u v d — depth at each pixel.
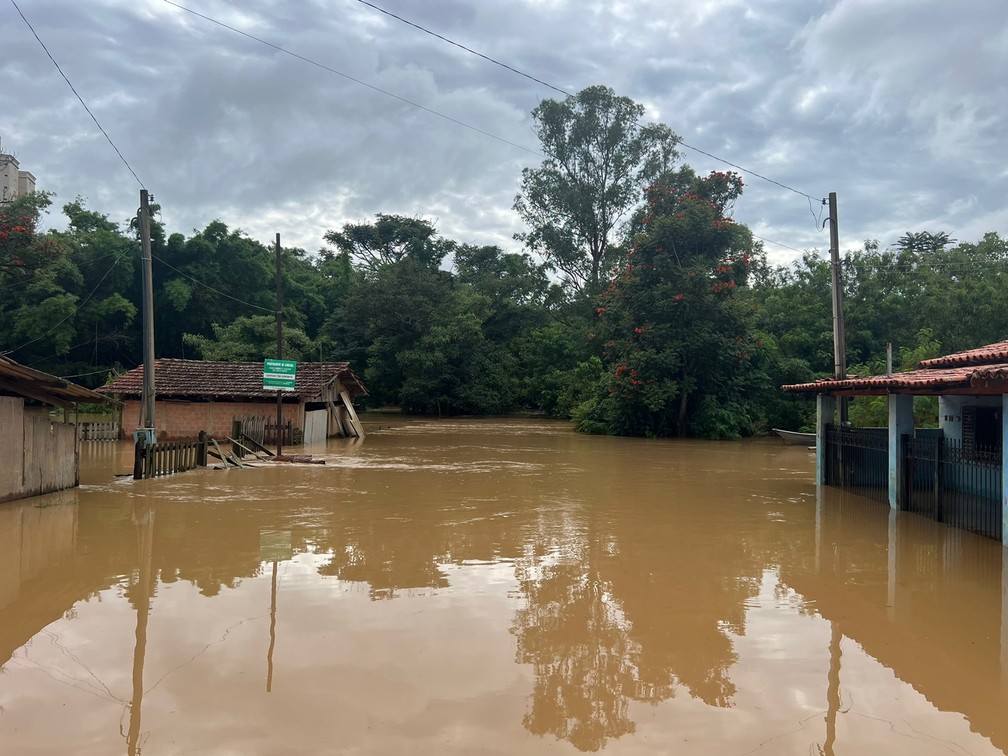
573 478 15.70
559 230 51.00
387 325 49.00
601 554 8.48
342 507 11.54
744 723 4.21
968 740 4.05
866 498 13.20
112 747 3.78
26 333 41.12
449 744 3.86
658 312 29.80
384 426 36.78
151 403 16.28
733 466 18.77
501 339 52.25
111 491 13.21
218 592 6.77
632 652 5.34
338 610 6.23
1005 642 5.71
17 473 11.98
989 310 32.44
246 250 51.09
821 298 37.59
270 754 3.72
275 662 5.02
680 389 30.52
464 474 16.23
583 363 43.19
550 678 4.82
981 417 13.36
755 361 32.31
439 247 64.00
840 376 17.72
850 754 3.85
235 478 15.27
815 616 6.30
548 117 48.75
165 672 4.83
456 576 7.42
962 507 11.62
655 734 4.04
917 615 6.37
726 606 6.55
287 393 24.05
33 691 4.53
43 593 6.72
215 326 45.56
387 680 4.72
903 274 37.38
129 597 6.60
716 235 29.91
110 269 44.16
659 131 48.84
